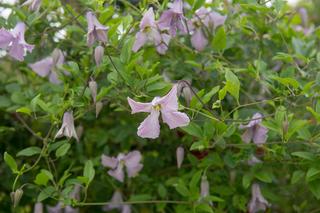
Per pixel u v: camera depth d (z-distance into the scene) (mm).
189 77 452
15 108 458
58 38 494
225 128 380
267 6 455
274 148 419
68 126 389
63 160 478
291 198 518
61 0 466
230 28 496
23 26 415
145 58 466
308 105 420
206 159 437
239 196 456
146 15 398
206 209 415
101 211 528
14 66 543
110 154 548
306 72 449
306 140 395
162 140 519
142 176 494
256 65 434
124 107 416
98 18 412
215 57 476
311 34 589
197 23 461
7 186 480
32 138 502
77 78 436
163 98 346
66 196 386
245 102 490
